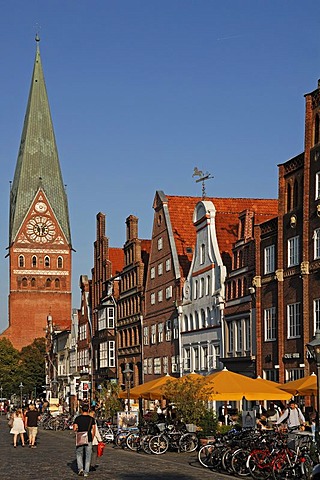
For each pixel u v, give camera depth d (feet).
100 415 236.43
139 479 99.25
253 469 97.96
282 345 171.42
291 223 168.86
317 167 160.66
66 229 652.48
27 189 651.25
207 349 225.15
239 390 131.54
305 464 88.17
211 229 227.40
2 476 104.37
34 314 640.17
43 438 199.11
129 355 318.04
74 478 101.24
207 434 142.10
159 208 280.92
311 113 164.96
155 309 281.95
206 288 227.81
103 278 362.12
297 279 166.61
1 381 559.79
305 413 157.89
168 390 150.30
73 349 429.79
